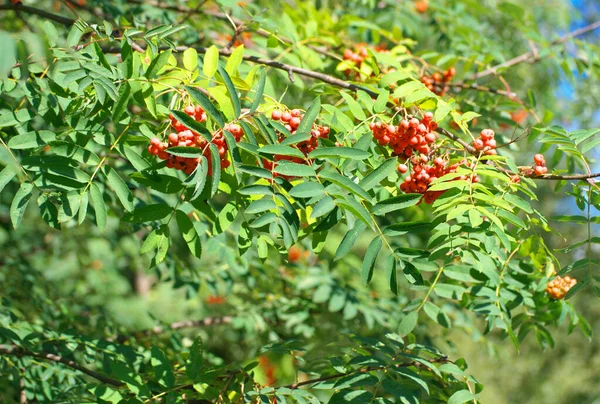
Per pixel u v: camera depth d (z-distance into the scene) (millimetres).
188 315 2961
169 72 1307
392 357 1357
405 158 1324
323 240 1328
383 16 2139
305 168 1203
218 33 1929
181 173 1470
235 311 2186
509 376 4484
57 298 1996
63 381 1573
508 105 1752
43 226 2348
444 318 1391
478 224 1196
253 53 1545
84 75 1218
